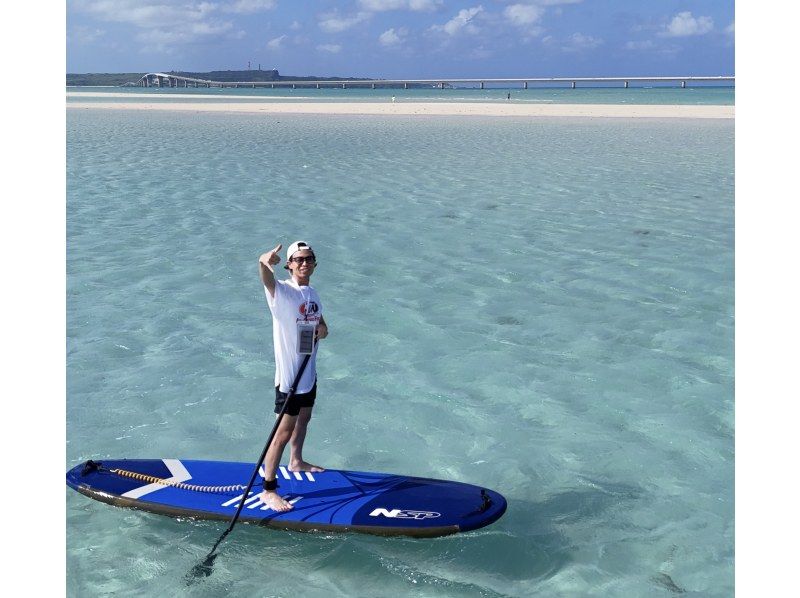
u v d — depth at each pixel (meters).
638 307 8.84
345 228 12.88
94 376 6.77
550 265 10.64
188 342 7.62
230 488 4.84
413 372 7.00
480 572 4.20
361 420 6.06
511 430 5.92
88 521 4.62
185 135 31.64
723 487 5.09
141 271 10.09
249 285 9.55
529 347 7.61
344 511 4.63
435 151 25.41
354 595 4.00
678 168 21.02
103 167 20.36
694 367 7.11
